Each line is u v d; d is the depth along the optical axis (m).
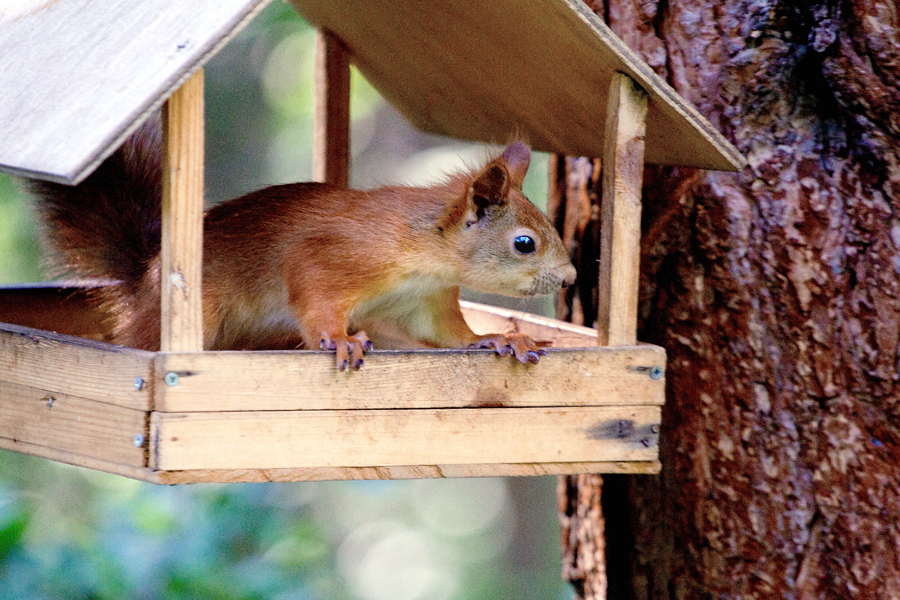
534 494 28.42
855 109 8.54
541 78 8.45
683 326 9.23
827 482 8.88
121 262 9.62
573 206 10.74
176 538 13.27
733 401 9.09
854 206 8.72
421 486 29.86
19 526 12.55
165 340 6.71
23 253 18.59
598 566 10.43
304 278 8.24
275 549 14.01
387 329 9.55
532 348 7.39
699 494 9.28
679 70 9.10
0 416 7.51
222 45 6.32
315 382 6.91
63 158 5.92
